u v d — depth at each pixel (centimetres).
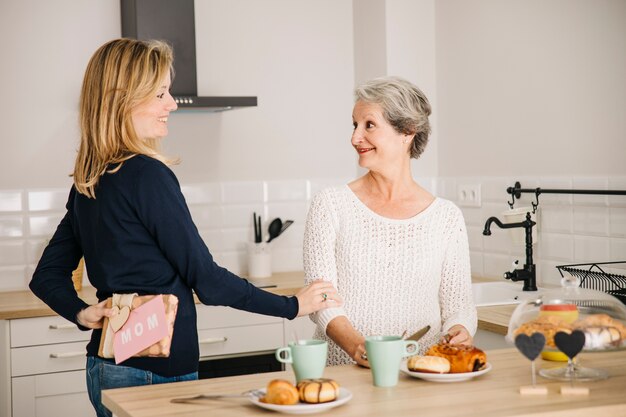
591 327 175
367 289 228
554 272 350
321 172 445
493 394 170
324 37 443
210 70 422
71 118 398
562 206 343
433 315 235
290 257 440
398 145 227
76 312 206
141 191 194
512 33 371
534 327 178
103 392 179
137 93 199
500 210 384
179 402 168
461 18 406
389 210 230
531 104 361
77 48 398
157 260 198
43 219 396
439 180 430
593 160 328
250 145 430
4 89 388
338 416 156
